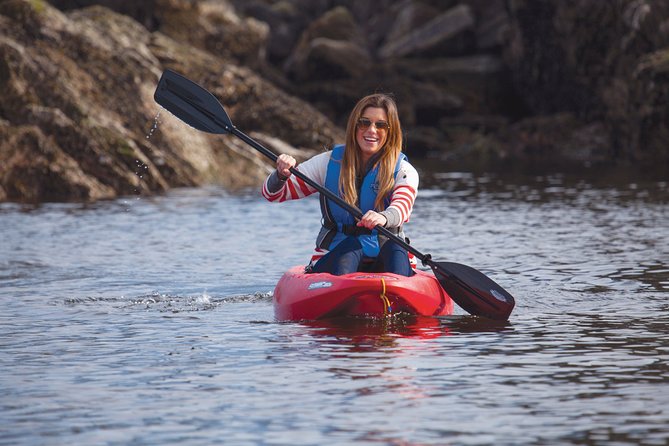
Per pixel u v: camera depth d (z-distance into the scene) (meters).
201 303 15.13
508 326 13.04
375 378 10.26
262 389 9.86
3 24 40.41
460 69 68.31
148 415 9.02
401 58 71.38
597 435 8.34
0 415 9.07
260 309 14.55
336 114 67.69
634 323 13.16
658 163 47.78
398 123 14.48
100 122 37.59
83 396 9.69
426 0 75.00
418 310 13.63
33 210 29.31
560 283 16.56
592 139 58.66
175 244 22.25
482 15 71.31
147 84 41.09
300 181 14.55
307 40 73.81
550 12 60.22
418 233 23.50
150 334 12.72
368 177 14.41
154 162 38.28
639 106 49.75
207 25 59.88
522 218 26.42
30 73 37.34
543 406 9.21
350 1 81.88
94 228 25.12
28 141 34.09
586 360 11.04
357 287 13.23
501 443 8.16
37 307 14.87
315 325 13.16
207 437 8.38
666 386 9.89
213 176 40.22
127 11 59.12
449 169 46.22
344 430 8.51
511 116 68.62
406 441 8.22
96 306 14.93
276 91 49.16
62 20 41.38
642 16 52.28
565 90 61.41
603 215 26.81
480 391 9.74
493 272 17.78
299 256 20.38
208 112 15.73
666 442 8.16
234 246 21.91
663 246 20.78
